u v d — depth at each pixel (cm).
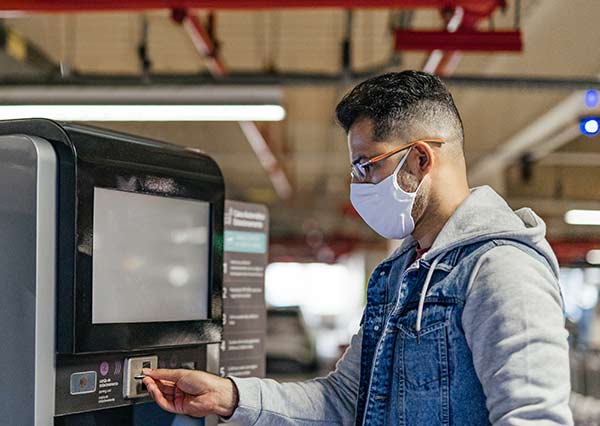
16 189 195
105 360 204
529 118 1047
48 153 195
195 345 233
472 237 184
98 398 202
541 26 701
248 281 327
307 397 215
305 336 1080
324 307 3141
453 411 180
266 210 335
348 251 2486
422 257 188
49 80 681
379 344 192
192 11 533
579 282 1088
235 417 206
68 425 199
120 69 927
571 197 1511
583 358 774
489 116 1054
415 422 185
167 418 229
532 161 1298
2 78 678
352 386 221
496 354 171
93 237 198
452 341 181
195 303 230
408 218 192
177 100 532
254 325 329
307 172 1658
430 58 627
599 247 1761
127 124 982
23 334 192
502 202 191
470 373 179
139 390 211
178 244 225
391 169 189
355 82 693
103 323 200
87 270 196
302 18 757
